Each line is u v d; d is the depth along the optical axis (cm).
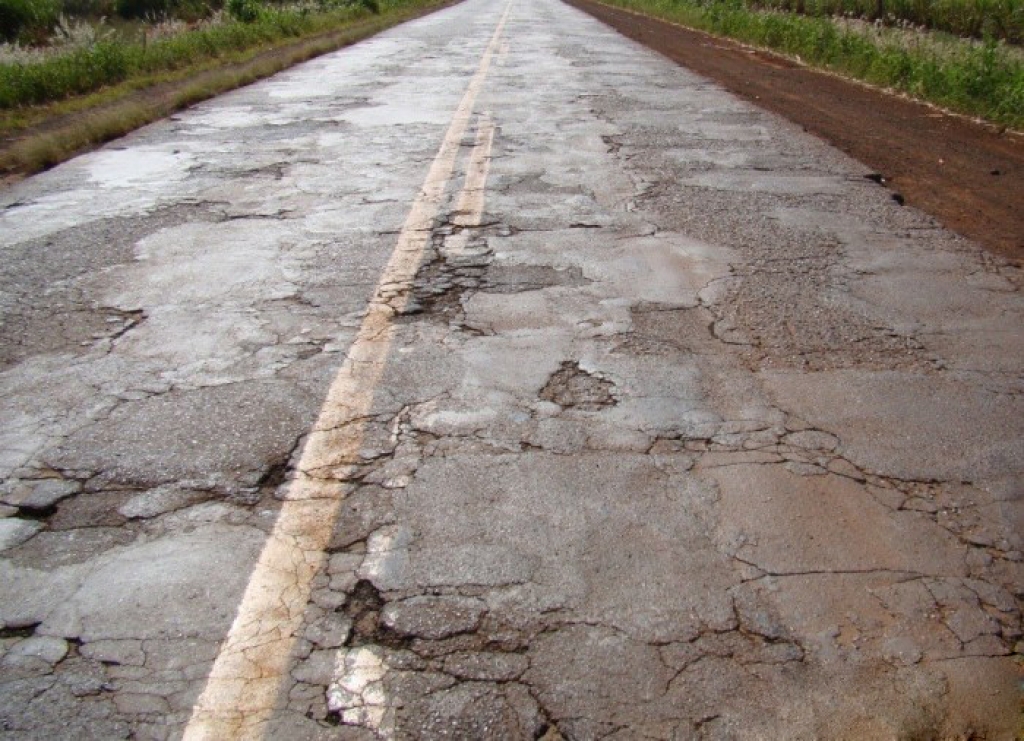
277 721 212
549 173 745
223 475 317
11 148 926
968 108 1075
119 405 369
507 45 1964
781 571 264
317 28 2427
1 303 485
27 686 224
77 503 303
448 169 764
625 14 3234
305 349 418
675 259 534
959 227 604
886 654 233
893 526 286
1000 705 217
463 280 502
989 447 331
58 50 1677
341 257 545
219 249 568
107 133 956
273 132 964
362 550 275
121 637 241
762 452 328
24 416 362
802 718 213
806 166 776
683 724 211
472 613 247
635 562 269
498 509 294
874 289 488
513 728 209
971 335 430
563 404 363
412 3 3931
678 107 1082
